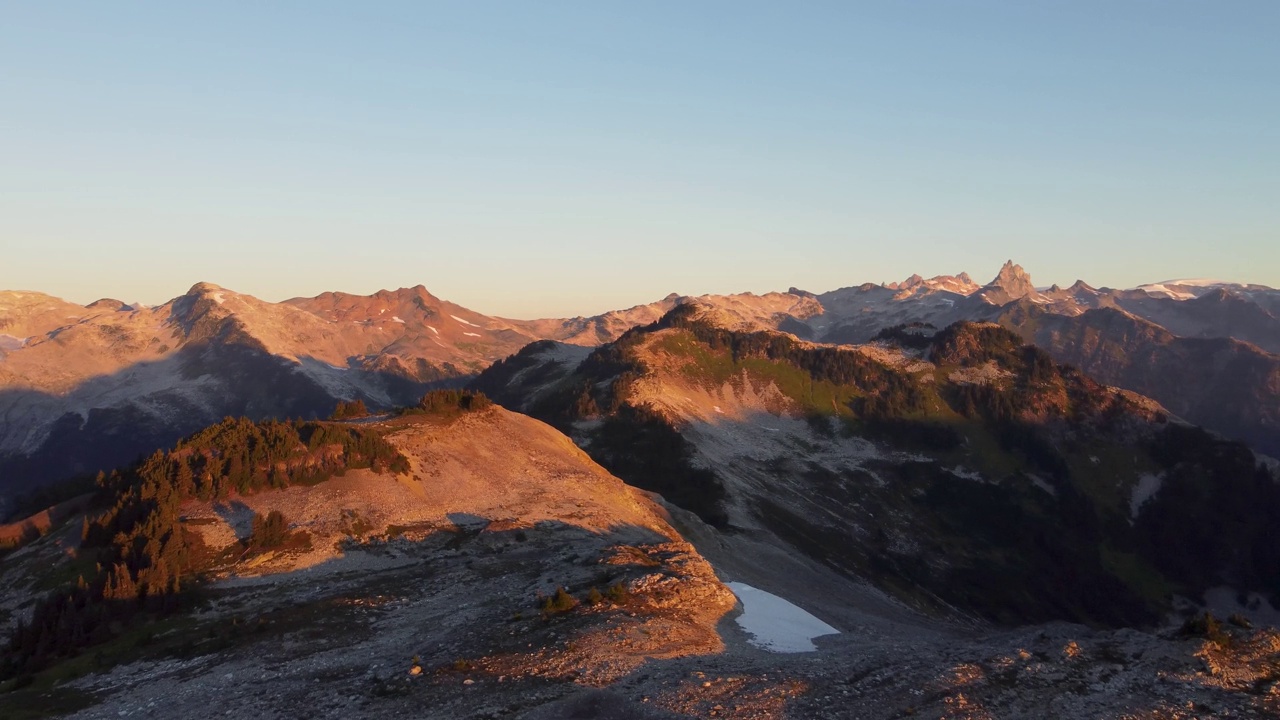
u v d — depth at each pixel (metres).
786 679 38.75
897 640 61.94
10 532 79.88
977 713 33.88
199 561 69.88
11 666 54.75
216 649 52.75
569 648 43.81
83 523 76.38
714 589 59.53
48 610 59.72
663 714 34.66
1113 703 34.97
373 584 67.81
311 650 51.12
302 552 73.81
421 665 43.78
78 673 51.22
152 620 60.34
